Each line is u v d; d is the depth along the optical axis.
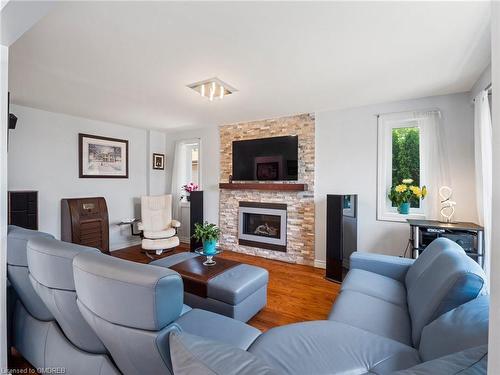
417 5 1.42
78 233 3.66
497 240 0.47
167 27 1.63
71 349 1.34
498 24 0.47
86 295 1.03
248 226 4.36
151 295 0.90
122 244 4.55
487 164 2.21
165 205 4.62
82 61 2.09
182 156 5.12
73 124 3.88
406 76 2.37
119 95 2.92
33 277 1.34
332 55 1.98
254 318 2.23
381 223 3.19
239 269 2.37
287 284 3.00
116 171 4.43
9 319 1.66
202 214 4.46
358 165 3.34
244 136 4.26
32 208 3.18
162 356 0.92
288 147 3.81
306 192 3.71
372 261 2.20
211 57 2.02
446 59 2.04
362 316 1.52
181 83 2.55
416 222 2.67
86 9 1.45
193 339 0.78
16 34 1.32
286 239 3.88
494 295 0.48
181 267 2.40
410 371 0.68
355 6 1.43
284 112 3.64
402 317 1.55
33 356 1.55
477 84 2.47
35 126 3.48
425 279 1.56
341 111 3.44
